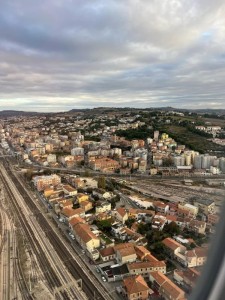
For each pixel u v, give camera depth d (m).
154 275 55.00
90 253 65.56
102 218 86.69
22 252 68.12
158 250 67.62
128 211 91.94
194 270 54.38
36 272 59.62
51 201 103.12
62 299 50.94
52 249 69.81
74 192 112.06
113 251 65.62
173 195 121.12
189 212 92.56
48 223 86.88
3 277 57.72
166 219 84.75
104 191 111.88
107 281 56.34
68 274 58.91
